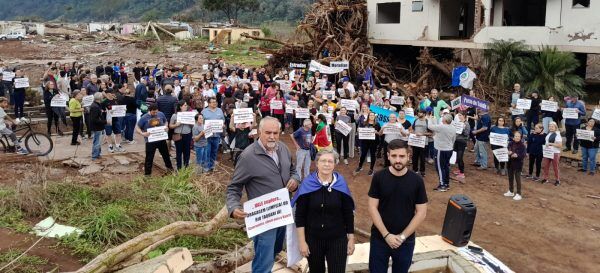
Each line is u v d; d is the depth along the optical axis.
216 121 13.53
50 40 67.06
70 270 7.36
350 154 16.56
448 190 13.56
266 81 22.48
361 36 29.53
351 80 25.36
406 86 24.95
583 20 21.12
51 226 8.85
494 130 14.77
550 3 22.12
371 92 20.16
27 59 43.50
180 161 13.64
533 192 13.54
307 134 12.77
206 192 11.19
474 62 27.61
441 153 13.24
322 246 5.81
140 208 10.18
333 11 28.05
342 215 5.82
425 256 7.73
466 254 7.90
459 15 29.06
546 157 14.04
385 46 30.28
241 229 9.49
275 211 5.72
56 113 17.61
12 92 20.97
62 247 8.10
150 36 70.50
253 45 57.97
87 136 17.12
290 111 18.75
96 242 8.39
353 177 14.41
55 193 10.15
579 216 11.85
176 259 6.23
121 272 6.07
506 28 23.23
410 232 5.85
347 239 5.86
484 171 15.52
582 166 15.63
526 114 18.70
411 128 14.91
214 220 8.12
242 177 5.70
